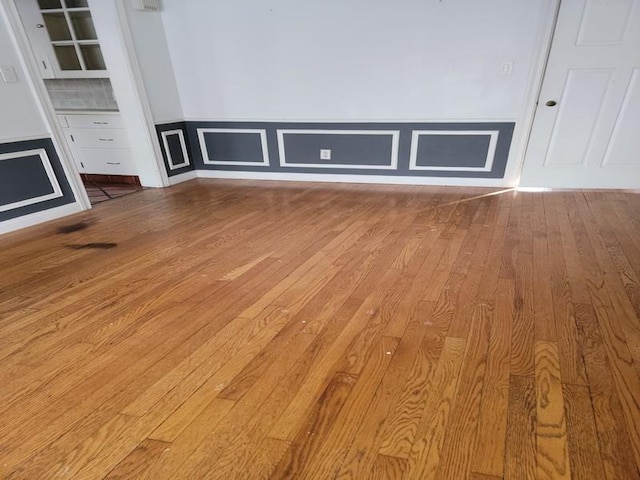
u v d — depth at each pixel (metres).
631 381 1.23
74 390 1.27
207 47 3.66
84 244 2.49
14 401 1.23
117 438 1.09
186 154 4.16
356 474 0.97
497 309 1.63
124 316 1.67
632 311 1.60
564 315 1.58
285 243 2.40
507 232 2.45
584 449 1.01
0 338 1.55
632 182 3.20
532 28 2.87
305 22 3.32
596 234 2.39
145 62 3.54
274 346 1.45
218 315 1.66
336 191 3.56
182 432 1.10
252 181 4.06
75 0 3.61
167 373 1.33
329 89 3.52
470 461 0.99
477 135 3.32
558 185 3.35
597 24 2.78
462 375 1.28
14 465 1.02
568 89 3.01
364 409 1.16
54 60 3.79
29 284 1.98
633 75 2.87
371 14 3.15
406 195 3.34
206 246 2.40
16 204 2.79
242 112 3.86
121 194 3.68
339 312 1.65
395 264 2.07
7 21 2.57
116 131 3.87
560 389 1.21
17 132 2.73
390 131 3.52
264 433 1.09
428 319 1.58
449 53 3.10
